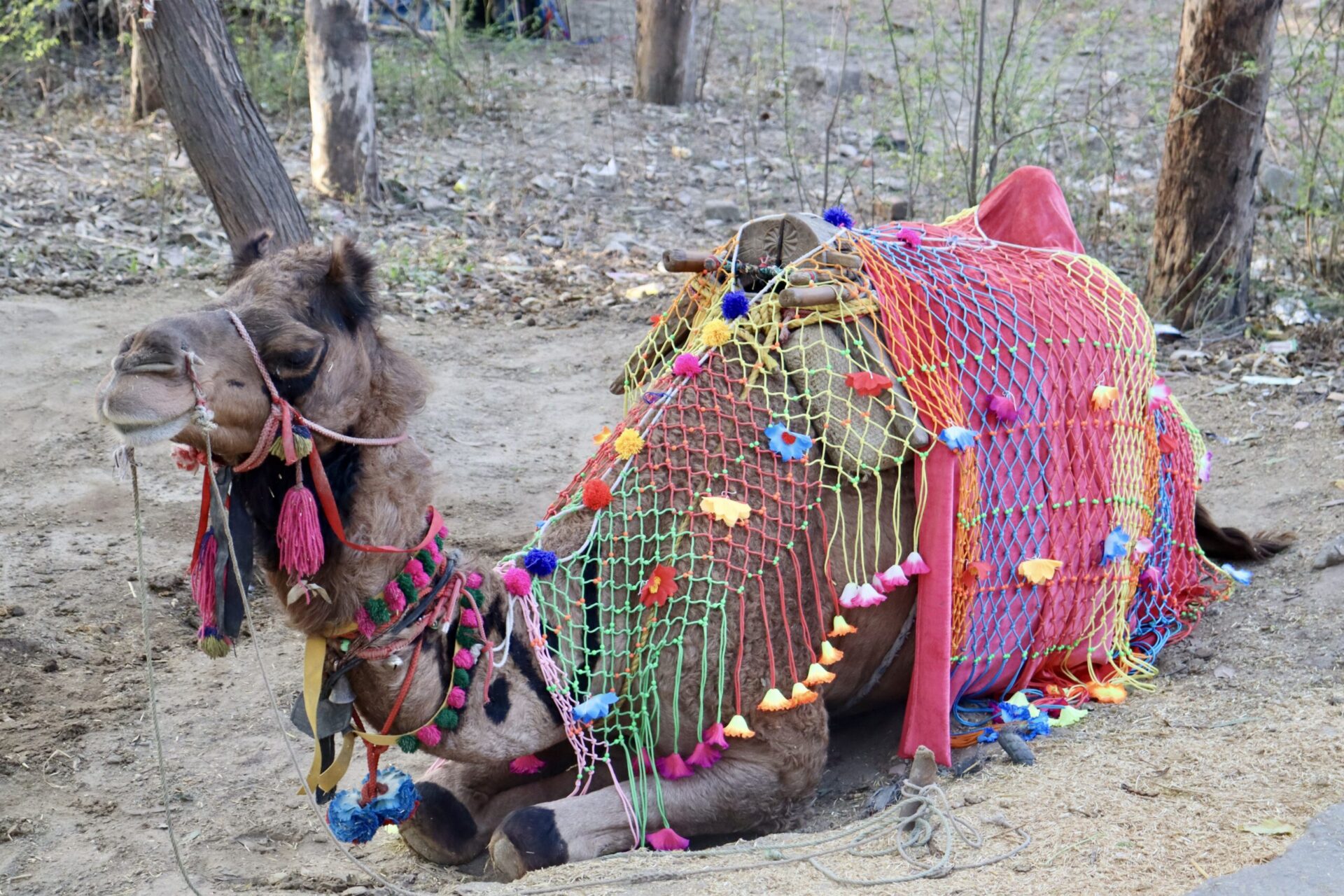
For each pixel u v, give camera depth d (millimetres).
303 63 14727
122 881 4004
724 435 4066
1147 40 13930
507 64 16453
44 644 5535
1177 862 3240
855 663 4340
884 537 4156
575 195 12883
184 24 7316
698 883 3457
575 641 3867
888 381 4090
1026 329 4516
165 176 11695
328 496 3336
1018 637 4488
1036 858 3363
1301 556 5598
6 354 8430
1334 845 3182
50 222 10852
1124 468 4727
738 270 4496
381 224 11695
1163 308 8891
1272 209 11008
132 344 3102
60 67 14789
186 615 5980
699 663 3916
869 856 3551
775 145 14430
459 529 6734
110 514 6812
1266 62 8320
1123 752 4012
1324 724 3961
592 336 9609
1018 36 14000
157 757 4828
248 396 3205
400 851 4281
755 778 4016
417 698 3572
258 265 3432
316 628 3473
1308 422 7195
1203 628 5199
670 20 15305
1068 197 10977
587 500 3926
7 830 4277
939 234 5020
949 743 4148
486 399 8461
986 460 4320
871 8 17781
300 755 4906
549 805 3883
